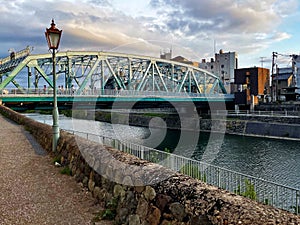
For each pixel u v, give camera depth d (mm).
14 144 13984
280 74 81875
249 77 73062
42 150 12578
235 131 47500
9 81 41219
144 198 4941
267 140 40875
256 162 28094
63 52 48406
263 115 47781
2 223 5441
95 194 6816
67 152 9688
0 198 6715
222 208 3486
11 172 8914
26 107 42031
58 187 7594
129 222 5152
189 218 3836
